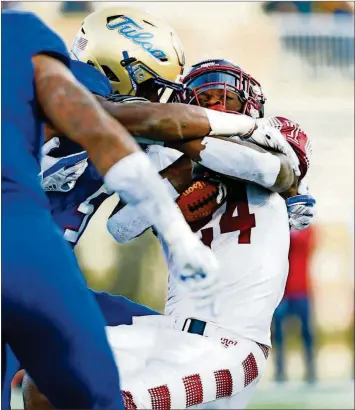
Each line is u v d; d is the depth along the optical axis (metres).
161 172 8.68
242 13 35.91
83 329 6.85
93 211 9.32
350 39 35.78
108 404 7.00
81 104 6.91
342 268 27.62
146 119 7.95
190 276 6.64
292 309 22.83
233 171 8.29
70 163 8.84
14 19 7.26
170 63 9.77
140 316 8.97
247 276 8.55
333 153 33.53
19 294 6.73
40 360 6.91
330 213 30.41
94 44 9.70
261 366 8.50
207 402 8.11
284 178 8.50
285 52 36.03
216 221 8.81
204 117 8.09
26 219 6.85
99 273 25.83
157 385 7.85
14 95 7.09
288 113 35.19
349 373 25.02
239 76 9.11
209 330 8.38
